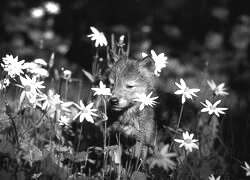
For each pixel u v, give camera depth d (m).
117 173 6.54
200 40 19.47
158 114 8.35
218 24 19.47
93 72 8.05
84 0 17.77
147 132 7.88
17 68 6.20
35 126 6.37
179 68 16.56
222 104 10.20
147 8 18.86
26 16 17.83
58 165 5.83
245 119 8.92
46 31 17.61
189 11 19.73
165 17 19.25
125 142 7.84
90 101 7.82
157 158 4.91
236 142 8.13
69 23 17.62
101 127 7.68
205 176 6.39
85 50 16.27
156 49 18.12
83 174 6.36
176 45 18.84
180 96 9.12
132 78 8.20
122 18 18.25
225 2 19.58
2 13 17.80
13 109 7.49
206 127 8.45
